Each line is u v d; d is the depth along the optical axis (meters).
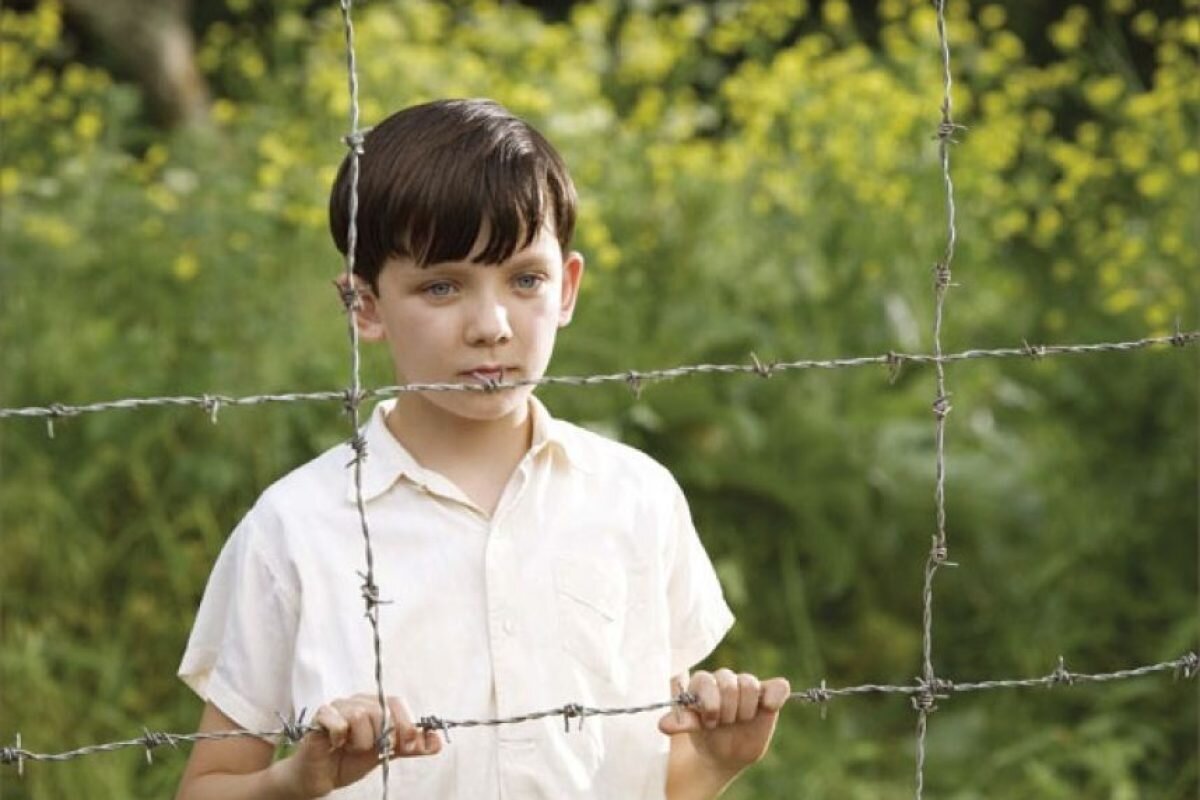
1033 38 8.78
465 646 2.28
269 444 5.20
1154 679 5.11
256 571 2.31
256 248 5.42
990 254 6.33
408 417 2.36
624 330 5.59
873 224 5.99
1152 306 5.48
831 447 5.64
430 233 2.21
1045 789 4.80
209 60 7.25
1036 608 5.39
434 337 2.24
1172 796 4.88
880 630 5.50
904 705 5.28
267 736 2.21
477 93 6.09
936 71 6.58
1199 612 5.20
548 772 2.28
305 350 5.29
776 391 5.72
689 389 5.58
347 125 5.93
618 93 6.90
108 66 8.37
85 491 5.22
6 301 5.48
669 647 2.39
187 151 6.06
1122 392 5.52
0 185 5.86
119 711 4.84
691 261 5.79
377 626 2.16
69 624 5.08
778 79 6.38
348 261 2.19
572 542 2.34
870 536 5.63
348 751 2.11
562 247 2.33
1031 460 5.71
